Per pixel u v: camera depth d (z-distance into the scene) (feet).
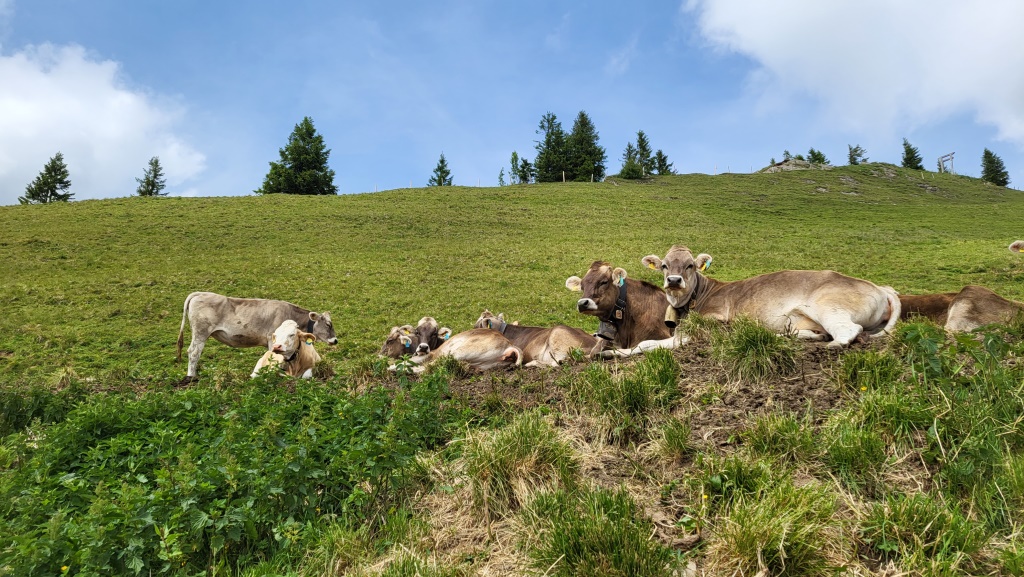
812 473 15.11
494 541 14.65
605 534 12.41
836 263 89.30
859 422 16.25
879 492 14.11
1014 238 114.83
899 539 12.28
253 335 46.52
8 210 134.10
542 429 17.37
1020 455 13.84
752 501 13.46
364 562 14.25
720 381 20.49
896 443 15.31
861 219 151.12
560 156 299.17
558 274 88.07
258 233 118.01
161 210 137.90
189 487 14.64
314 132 253.44
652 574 11.72
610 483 16.19
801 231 128.67
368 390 24.22
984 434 14.30
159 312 66.33
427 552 14.51
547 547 12.87
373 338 57.11
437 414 21.66
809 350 21.22
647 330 30.27
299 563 14.35
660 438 17.67
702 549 13.14
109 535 13.35
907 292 68.59
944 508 12.69
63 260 93.56
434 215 144.66
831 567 11.98
